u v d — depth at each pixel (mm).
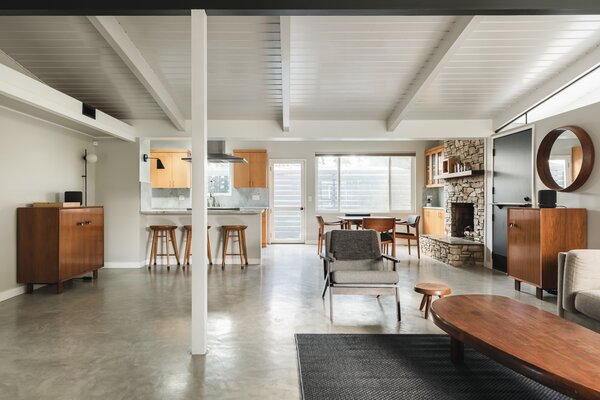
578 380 1620
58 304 4121
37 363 2648
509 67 4438
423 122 6066
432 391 2258
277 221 9867
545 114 5898
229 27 3727
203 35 2889
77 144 5898
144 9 2832
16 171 4629
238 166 9250
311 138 6148
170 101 5211
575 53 4141
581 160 4234
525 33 3787
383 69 4488
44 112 4410
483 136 6074
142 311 3855
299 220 9875
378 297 4402
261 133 6070
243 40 3939
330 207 9977
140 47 4051
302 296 4426
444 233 8430
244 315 3711
